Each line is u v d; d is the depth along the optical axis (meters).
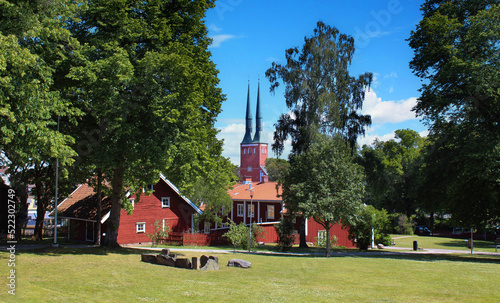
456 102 24.17
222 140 25.44
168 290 10.26
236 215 48.59
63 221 42.03
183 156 18.66
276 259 20.25
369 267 17.22
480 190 25.27
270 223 40.66
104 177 25.17
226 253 24.11
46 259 14.62
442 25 23.95
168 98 17.06
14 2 14.24
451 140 24.72
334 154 23.53
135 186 21.14
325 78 34.16
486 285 12.40
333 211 22.09
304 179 23.84
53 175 29.59
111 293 9.62
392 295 10.60
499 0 24.55
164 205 35.12
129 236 32.47
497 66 22.48
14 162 17.47
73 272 12.23
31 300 8.37
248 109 135.12
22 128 12.81
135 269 13.45
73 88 16.72
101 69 16.06
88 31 18.53
